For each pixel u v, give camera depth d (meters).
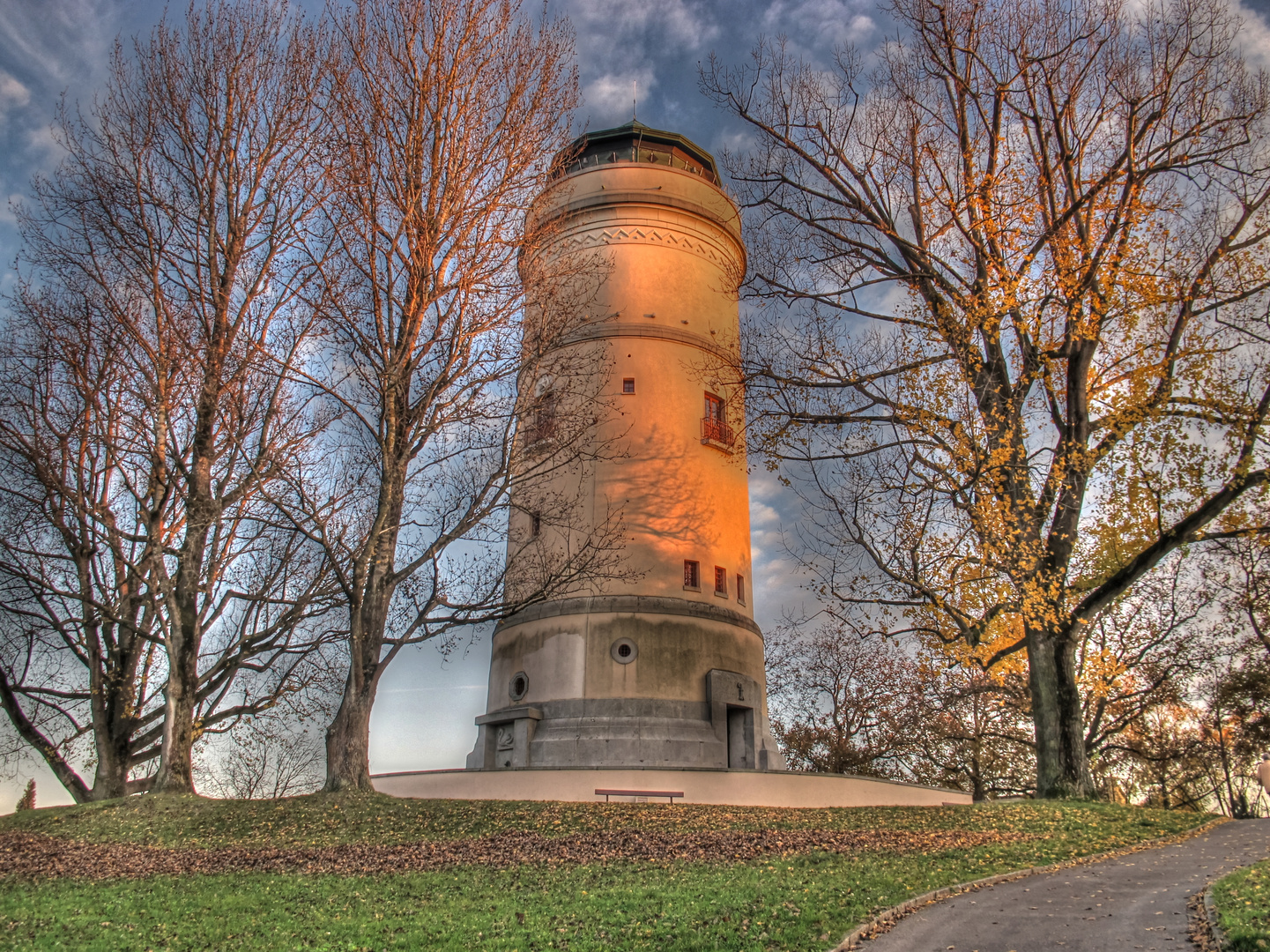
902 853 14.72
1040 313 20.19
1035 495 20.45
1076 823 17.19
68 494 20.31
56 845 16.39
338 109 20.92
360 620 19.17
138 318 20.80
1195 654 30.16
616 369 27.91
